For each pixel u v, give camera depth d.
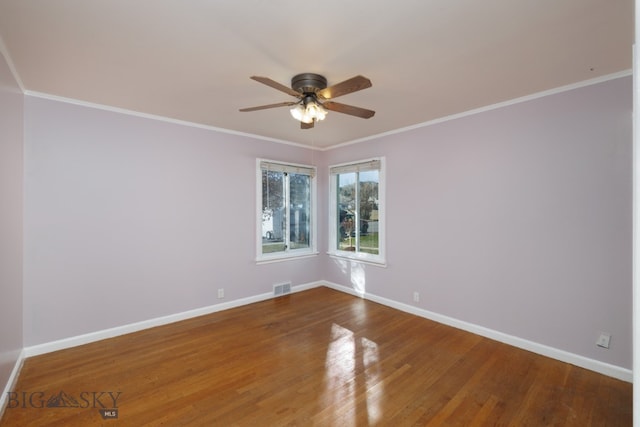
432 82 2.37
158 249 3.27
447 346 2.78
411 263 3.62
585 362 2.38
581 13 1.53
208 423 1.80
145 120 3.17
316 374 2.32
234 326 3.26
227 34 1.72
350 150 4.42
